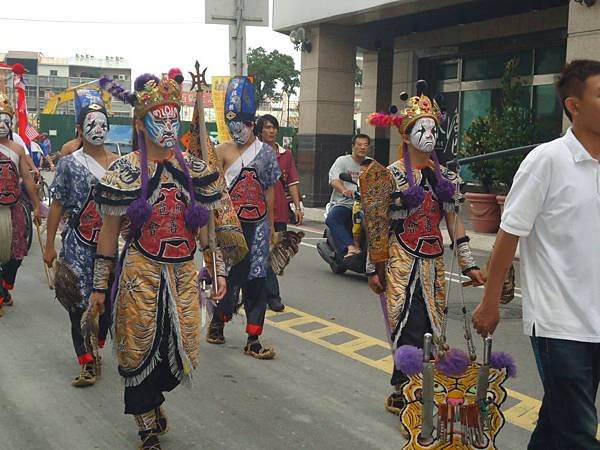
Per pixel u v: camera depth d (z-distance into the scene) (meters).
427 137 4.46
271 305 7.64
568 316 3.00
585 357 2.99
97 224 5.25
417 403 3.63
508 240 3.08
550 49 15.56
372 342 6.53
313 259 11.10
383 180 4.48
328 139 17.19
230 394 5.18
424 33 18.20
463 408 3.56
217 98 9.75
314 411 4.87
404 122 4.54
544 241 3.06
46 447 4.28
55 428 4.55
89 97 5.39
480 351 6.18
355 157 9.21
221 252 4.45
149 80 3.97
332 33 16.94
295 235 6.34
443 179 4.53
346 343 6.49
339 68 17.09
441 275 4.56
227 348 6.29
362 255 9.04
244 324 7.08
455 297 8.48
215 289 4.28
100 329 5.20
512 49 16.28
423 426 3.48
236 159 6.02
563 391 2.99
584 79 3.01
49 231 5.44
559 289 3.02
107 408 4.89
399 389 4.76
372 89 20.22
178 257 3.96
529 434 4.52
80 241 5.25
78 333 5.28
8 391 5.19
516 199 3.08
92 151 5.37
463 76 17.83
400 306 4.46
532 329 3.08
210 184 4.16
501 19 16.20
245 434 4.48
